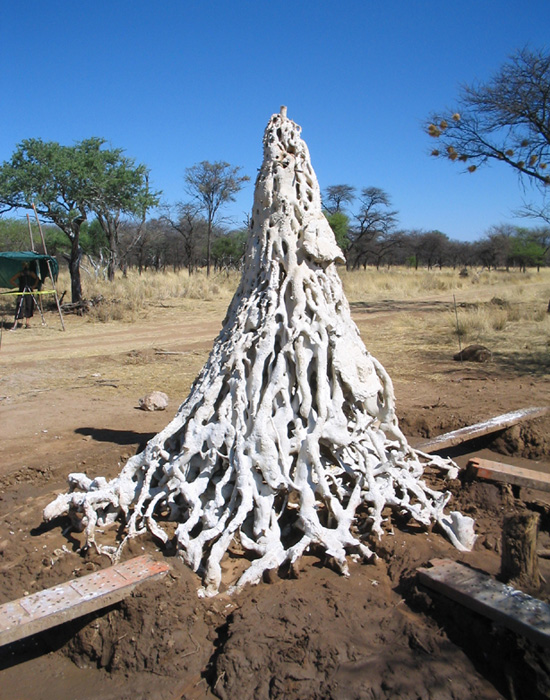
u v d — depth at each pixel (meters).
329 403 3.92
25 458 5.65
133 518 3.77
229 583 3.39
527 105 17.89
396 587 3.36
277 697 2.64
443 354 11.88
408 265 71.62
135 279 26.27
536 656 2.74
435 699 2.64
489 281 38.38
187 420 4.14
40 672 3.03
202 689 2.77
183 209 42.66
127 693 2.77
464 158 19.08
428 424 6.68
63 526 4.22
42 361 11.16
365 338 14.23
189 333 15.27
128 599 3.04
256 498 3.66
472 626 2.94
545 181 18.39
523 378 9.45
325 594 3.23
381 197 51.81
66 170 18.81
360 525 3.95
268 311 4.10
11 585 3.52
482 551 3.79
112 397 8.41
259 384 3.92
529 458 5.92
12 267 16.67
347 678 2.72
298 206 4.26
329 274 4.30
